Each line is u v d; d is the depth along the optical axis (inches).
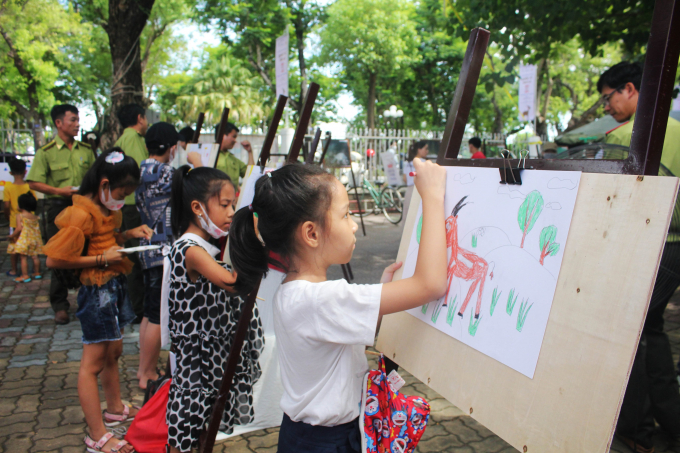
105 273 89.4
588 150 93.8
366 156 502.3
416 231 56.6
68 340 155.0
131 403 111.5
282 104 92.2
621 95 106.1
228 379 75.1
